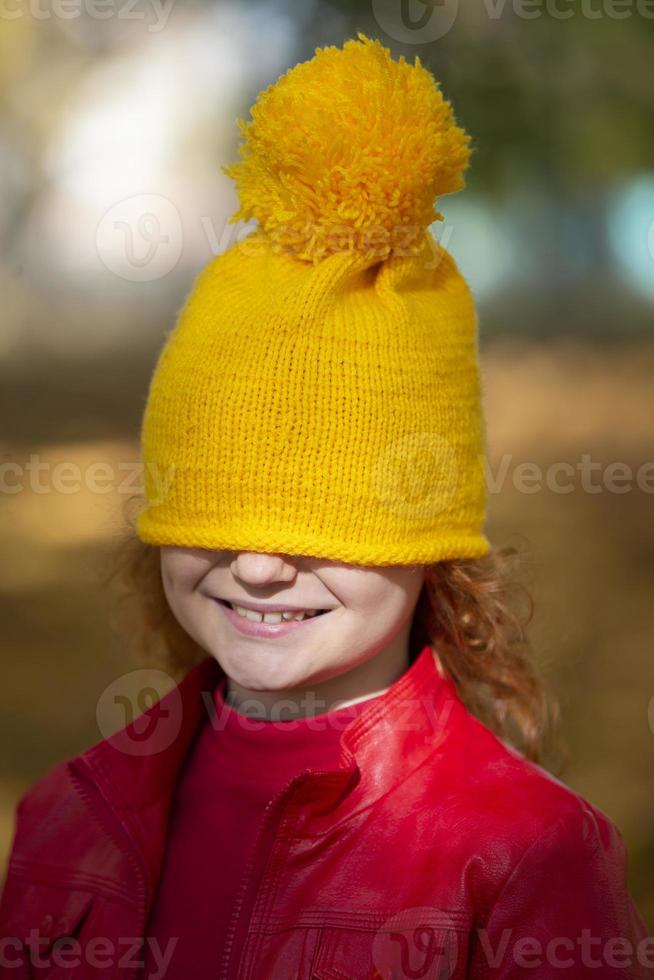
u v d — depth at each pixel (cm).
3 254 1012
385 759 145
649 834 341
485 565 172
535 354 1275
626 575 590
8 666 511
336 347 142
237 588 146
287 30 450
